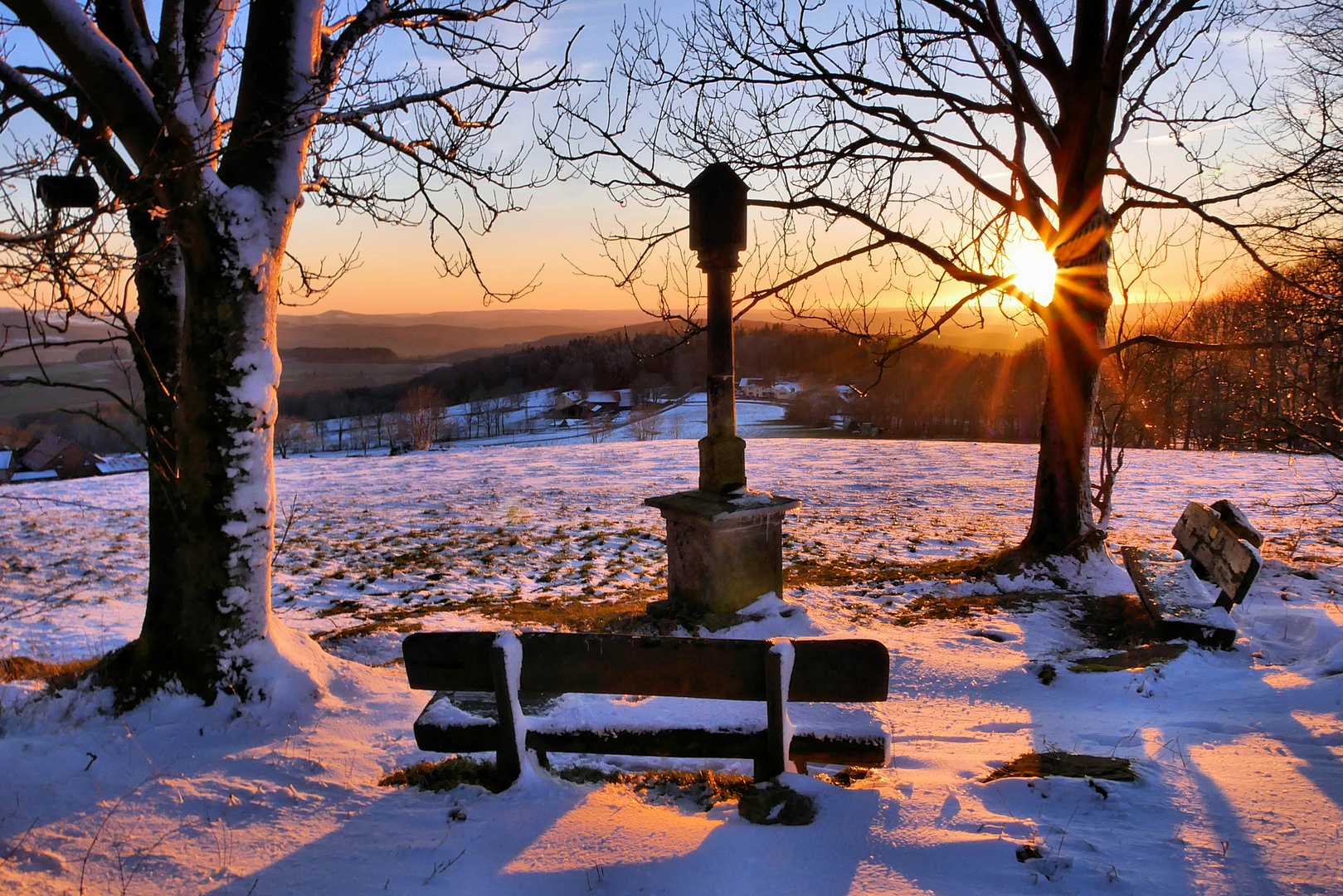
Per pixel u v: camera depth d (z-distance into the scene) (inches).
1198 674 211.3
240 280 179.8
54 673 221.1
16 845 119.3
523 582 420.8
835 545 518.0
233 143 175.2
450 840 115.6
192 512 183.5
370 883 104.7
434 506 711.1
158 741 164.7
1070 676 212.2
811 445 1210.6
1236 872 101.7
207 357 180.4
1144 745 155.7
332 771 147.5
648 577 429.4
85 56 156.6
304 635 215.5
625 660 127.7
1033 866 102.3
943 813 118.1
